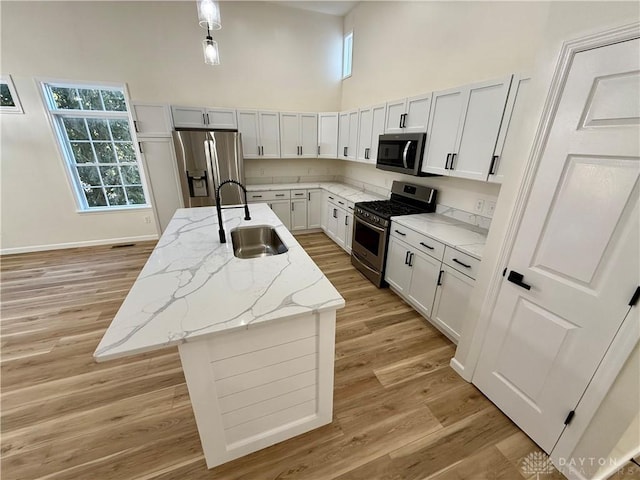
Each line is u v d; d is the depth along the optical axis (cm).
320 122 458
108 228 421
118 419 161
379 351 218
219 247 186
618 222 106
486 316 169
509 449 148
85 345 220
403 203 339
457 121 229
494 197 233
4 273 332
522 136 137
